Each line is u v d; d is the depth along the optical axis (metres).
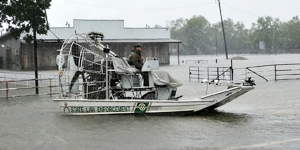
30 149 8.80
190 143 9.06
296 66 42.09
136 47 13.16
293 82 23.42
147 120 11.69
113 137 9.75
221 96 12.05
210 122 11.48
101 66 12.83
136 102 12.03
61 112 12.64
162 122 11.43
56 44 50.16
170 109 12.07
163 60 58.25
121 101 12.08
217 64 54.94
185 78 30.42
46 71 45.38
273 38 135.00
